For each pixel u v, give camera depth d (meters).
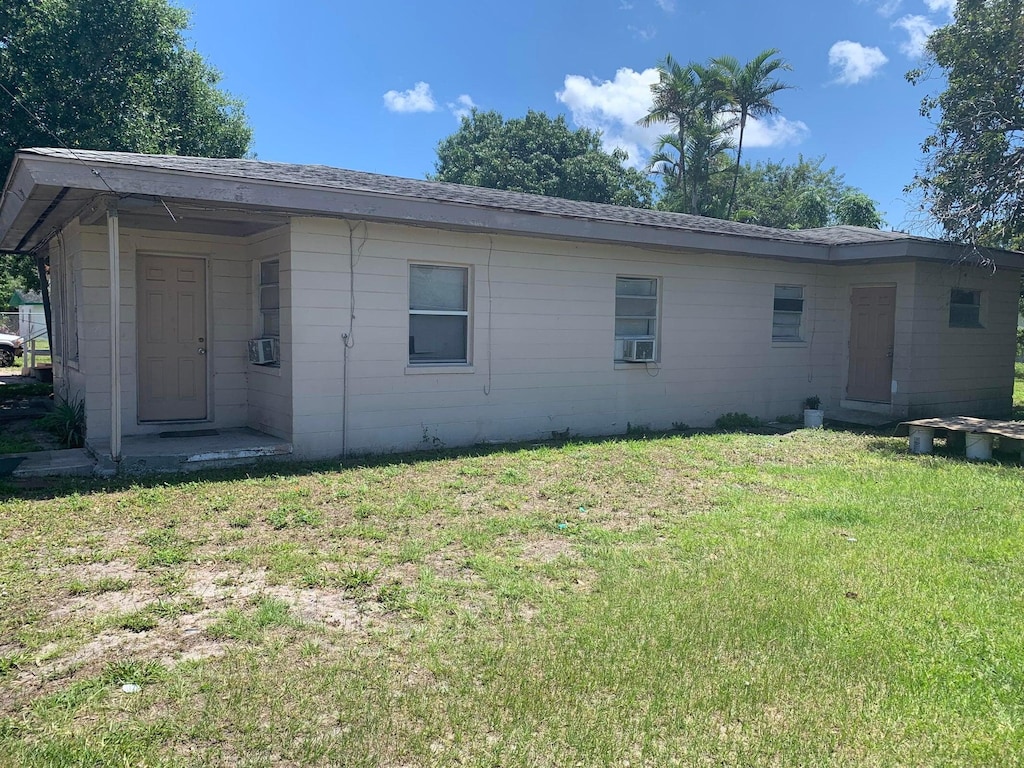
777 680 3.41
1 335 26.52
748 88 30.84
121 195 6.66
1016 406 15.58
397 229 8.68
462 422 9.43
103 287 8.62
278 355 8.90
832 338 13.51
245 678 3.31
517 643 3.74
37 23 14.28
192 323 9.43
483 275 9.47
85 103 14.87
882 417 12.64
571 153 33.84
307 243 8.05
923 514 6.39
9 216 9.04
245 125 20.75
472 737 2.93
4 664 3.38
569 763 2.78
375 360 8.64
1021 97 13.03
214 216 7.77
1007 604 4.35
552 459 8.56
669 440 10.15
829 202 38.69
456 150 36.22
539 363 10.08
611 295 10.75
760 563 5.00
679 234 10.47
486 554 5.16
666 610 4.16
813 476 8.00
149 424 9.10
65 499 6.23
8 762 2.65
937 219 12.39
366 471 7.62
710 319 11.88
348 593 4.38
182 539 5.26
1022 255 12.89
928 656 3.69
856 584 4.64
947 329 13.02
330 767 2.71
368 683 3.29
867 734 3.02
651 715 3.10
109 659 3.48
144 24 15.18
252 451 7.84
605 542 5.49
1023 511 6.50
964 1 13.66
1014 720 3.14
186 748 2.80
